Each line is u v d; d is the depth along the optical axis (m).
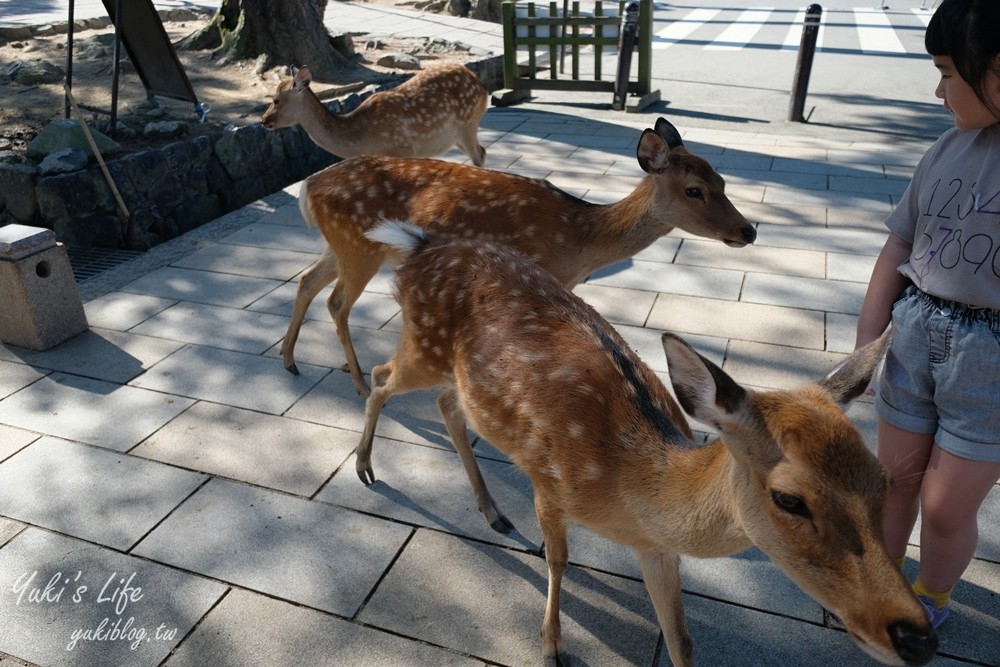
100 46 10.20
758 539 1.88
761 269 5.35
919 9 18.53
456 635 2.75
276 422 3.93
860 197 6.56
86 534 3.21
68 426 3.89
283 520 3.29
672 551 2.28
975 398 2.14
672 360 1.87
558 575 2.63
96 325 4.88
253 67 9.86
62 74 9.11
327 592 2.93
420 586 2.96
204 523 3.27
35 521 3.28
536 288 2.87
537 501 2.63
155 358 4.50
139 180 6.38
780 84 11.05
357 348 4.60
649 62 9.91
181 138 7.18
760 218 6.18
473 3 15.88
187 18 12.89
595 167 7.48
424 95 6.60
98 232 6.18
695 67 12.34
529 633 2.76
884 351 1.94
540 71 12.04
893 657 1.63
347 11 15.47
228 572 3.02
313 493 3.44
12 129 7.28
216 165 7.02
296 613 2.85
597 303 4.96
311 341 4.69
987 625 2.71
